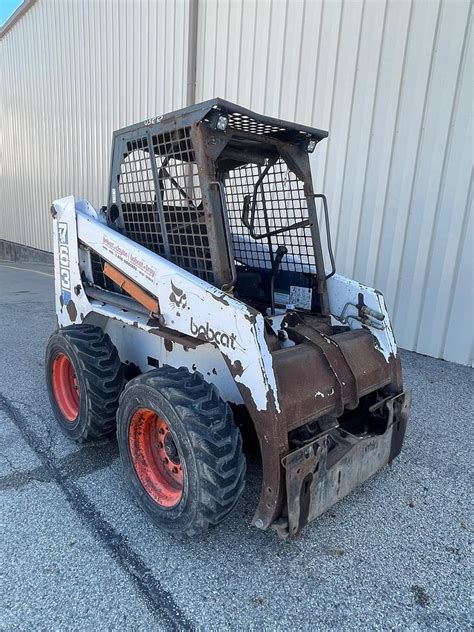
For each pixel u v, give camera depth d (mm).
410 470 2838
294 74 5746
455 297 4664
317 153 5609
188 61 7145
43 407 3607
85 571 1986
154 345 2785
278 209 3082
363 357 2482
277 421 1904
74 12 10164
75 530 2240
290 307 2910
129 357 3041
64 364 3090
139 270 2502
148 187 2609
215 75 6859
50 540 2166
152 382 2137
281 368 2084
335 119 5383
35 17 11836
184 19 7305
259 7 6039
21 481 2631
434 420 3514
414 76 4645
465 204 4461
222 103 2033
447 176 4547
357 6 4996
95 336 2881
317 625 1757
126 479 2389
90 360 2750
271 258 2982
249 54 6281
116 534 2223
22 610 1789
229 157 2590
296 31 5645
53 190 12477
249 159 2680
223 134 2246
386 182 5004
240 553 2119
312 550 2150
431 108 4570
